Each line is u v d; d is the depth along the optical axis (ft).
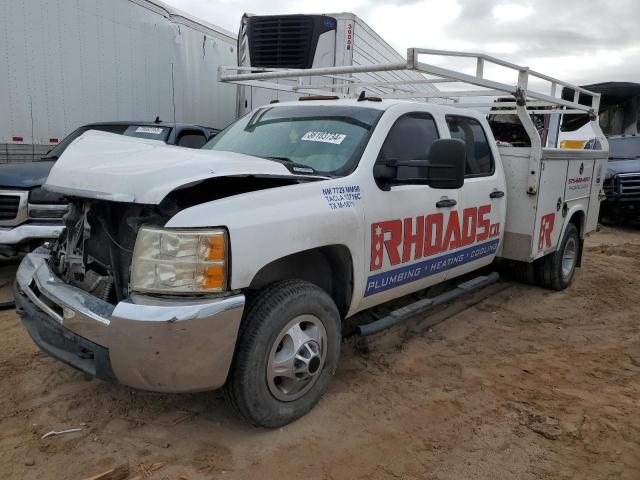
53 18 25.36
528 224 17.71
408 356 14.40
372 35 33.81
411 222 13.23
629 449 10.47
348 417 11.23
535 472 9.70
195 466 9.50
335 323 11.36
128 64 29.73
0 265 20.88
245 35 31.83
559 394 12.55
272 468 9.54
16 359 13.26
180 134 25.21
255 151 13.57
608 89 50.80
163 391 9.37
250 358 9.80
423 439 10.57
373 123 13.03
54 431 10.36
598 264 27.25
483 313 18.24
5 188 17.70
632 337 16.62
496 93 17.56
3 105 23.80
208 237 9.10
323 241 10.89
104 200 10.00
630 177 38.37
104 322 8.98
